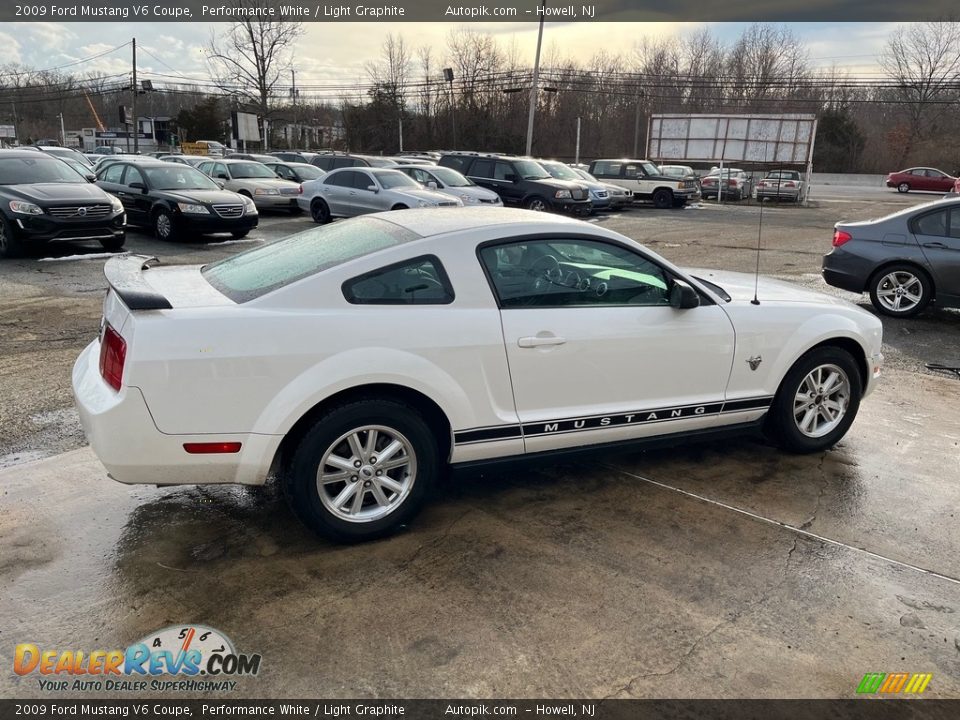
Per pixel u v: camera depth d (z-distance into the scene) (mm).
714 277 4914
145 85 51656
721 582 3193
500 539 3523
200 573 3186
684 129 28672
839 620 2955
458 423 3477
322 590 3080
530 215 3977
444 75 50375
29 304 8320
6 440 4543
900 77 52188
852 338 4477
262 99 51125
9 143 74500
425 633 2818
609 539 3539
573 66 53719
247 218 14359
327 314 3213
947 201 8227
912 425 5152
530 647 2750
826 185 49312
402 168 18797
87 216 11688
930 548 3512
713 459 4520
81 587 3061
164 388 2986
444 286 3439
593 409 3797
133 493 3908
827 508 3891
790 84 44969
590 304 3760
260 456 3139
